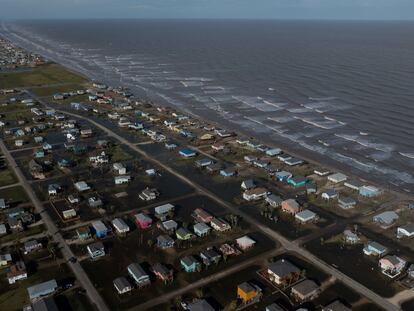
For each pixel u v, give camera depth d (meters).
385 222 86.88
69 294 65.38
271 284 68.19
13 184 103.56
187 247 78.38
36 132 143.00
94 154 122.06
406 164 120.50
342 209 93.69
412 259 75.50
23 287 66.88
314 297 65.44
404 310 62.66
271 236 82.50
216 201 96.81
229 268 72.25
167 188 103.12
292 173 112.50
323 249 78.31
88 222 86.44
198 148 131.12
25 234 81.75
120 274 70.31
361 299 65.12
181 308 62.41
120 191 101.06
